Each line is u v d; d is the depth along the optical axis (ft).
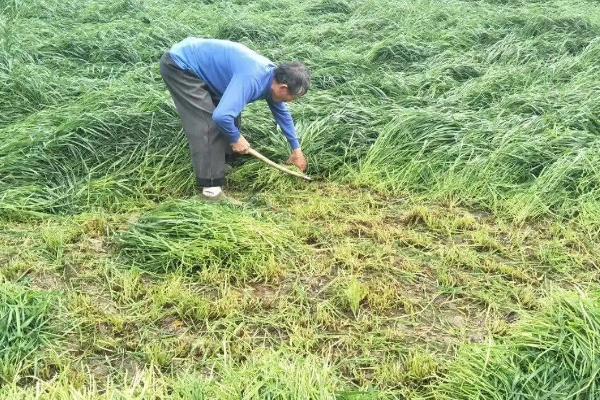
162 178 15.70
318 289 12.01
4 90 19.11
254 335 10.79
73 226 13.73
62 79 20.47
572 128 17.20
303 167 15.70
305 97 19.62
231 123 13.70
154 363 10.07
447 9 29.40
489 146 16.56
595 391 9.18
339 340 10.68
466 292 11.91
